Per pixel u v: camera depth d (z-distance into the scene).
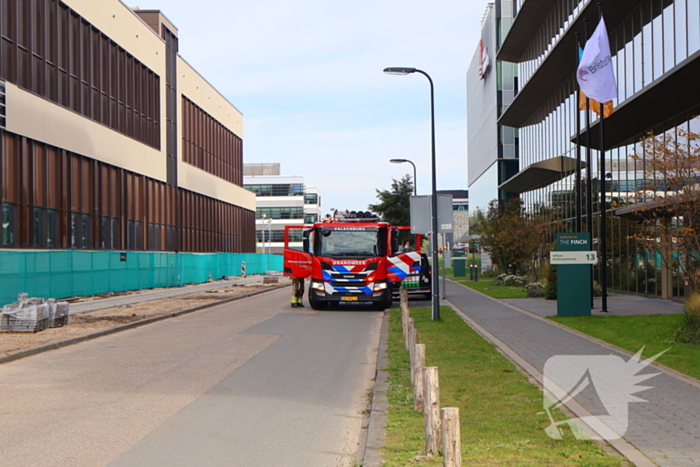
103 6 40.56
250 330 19.14
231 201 72.62
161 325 20.70
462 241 91.31
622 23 29.64
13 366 12.81
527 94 44.22
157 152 49.97
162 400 9.68
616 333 15.99
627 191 30.44
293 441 7.50
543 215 47.12
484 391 9.58
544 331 16.97
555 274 28.59
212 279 54.28
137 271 37.88
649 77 26.42
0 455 6.89
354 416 8.77
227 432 7.88
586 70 21.92
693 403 8.50
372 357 13.97
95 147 38.81
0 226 28.95
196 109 61.16
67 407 9.20
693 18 22.30
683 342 14.10
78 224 36.88
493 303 27.38
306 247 26.97
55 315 18.88
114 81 42.69
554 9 41.47
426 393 6.79
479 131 78.38
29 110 31.23
